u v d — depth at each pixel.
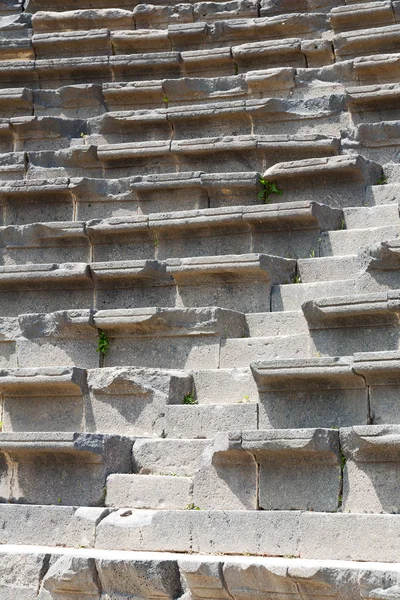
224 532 7.71
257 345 9.06
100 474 8.48
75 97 12.45
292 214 9.89
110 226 10.46
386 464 7.66
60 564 7.57
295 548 7.51
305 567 6.99
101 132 12.01
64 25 13.47
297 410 8.34
